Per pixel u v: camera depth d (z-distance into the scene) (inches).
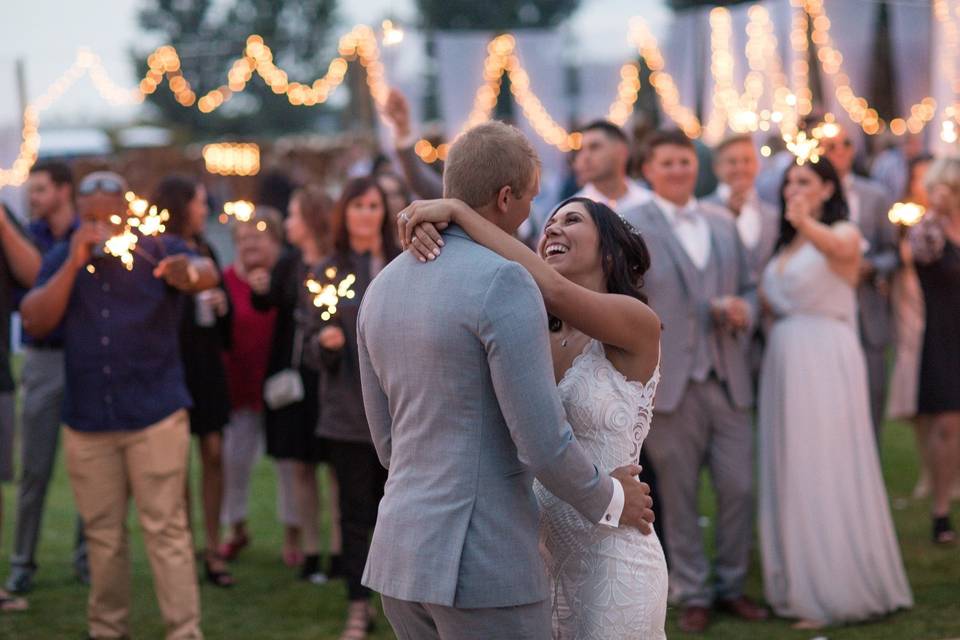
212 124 1390.3
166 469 169.6
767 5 376.5
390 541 100.7
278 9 1440.7
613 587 106.3
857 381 184.7
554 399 97.4
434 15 1325.0
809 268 184.2
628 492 106.0
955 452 228.2
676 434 183.2
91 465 170.6
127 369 168.2
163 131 1098.1
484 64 430.0
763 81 379.2
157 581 169.9
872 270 218.7
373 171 304.5
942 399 225.6
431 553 97.9
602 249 112.9
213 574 214.2
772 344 188.7
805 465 182.9
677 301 183.2
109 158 643.5
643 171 193.9
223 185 610.9
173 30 1470.2
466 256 100.1
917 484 278.1
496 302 96.8
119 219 138.5
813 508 182.4
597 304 105.0
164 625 189.8
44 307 165.2
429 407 99.4
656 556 108.8
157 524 169.8
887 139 390.3
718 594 190.4
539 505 110.0
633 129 319.6
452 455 98.6
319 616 193.6
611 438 108.4
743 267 193.5
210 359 211.6
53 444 208.2
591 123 205.3
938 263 224.5
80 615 194.4
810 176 185.3
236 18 1462.8
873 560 182.5
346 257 183.2
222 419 212.7
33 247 203.3
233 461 232.1
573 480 98.7
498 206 104.6
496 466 99.2
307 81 1413.6
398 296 102.0
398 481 102.0
